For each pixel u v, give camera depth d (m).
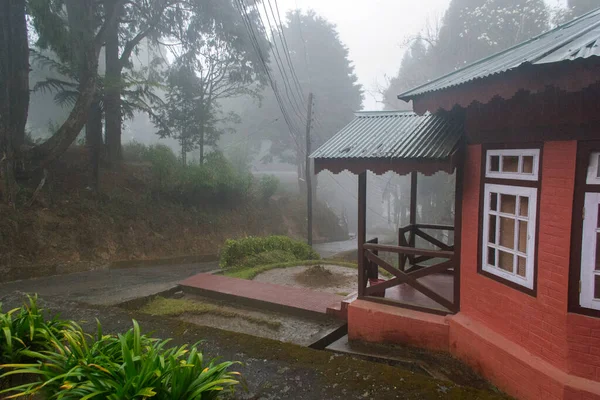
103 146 18.58
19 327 3.60
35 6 11.67
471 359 4.16
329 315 6.17
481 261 4.27
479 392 3.12
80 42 13.43
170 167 19.17
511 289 3.83
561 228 3.30
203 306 6.82
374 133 5.30
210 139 22.48
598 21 3.95
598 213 3.09
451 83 3.96
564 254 3.27
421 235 6.85
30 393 2.78
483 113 4.17
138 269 12.48
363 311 5.05
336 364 3.59
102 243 13.92
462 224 4.57
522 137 3.70
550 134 3.39
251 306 6.88
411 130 5.07
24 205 12.63
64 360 2.99
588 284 3.15
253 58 20.42
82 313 4.93
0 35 11.48
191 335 4.25
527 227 3.67
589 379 3.14
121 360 3.00
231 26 18.83
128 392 2.46
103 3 14.79
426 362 4.57
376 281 6.03
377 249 5.18
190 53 20.12
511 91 3.24
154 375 2.56
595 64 2.67
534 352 3.55
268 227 23.70
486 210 4.19
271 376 3.40
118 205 15.92
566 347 3.25
